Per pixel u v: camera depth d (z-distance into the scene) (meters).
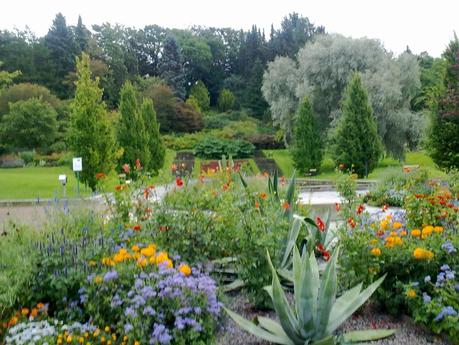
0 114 33.09
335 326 3.33
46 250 3.98
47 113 31.94
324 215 6.43
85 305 3.49
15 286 3.43
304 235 5.50
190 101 49.41
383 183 12.57
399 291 3.97
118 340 3.24
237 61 65.88
